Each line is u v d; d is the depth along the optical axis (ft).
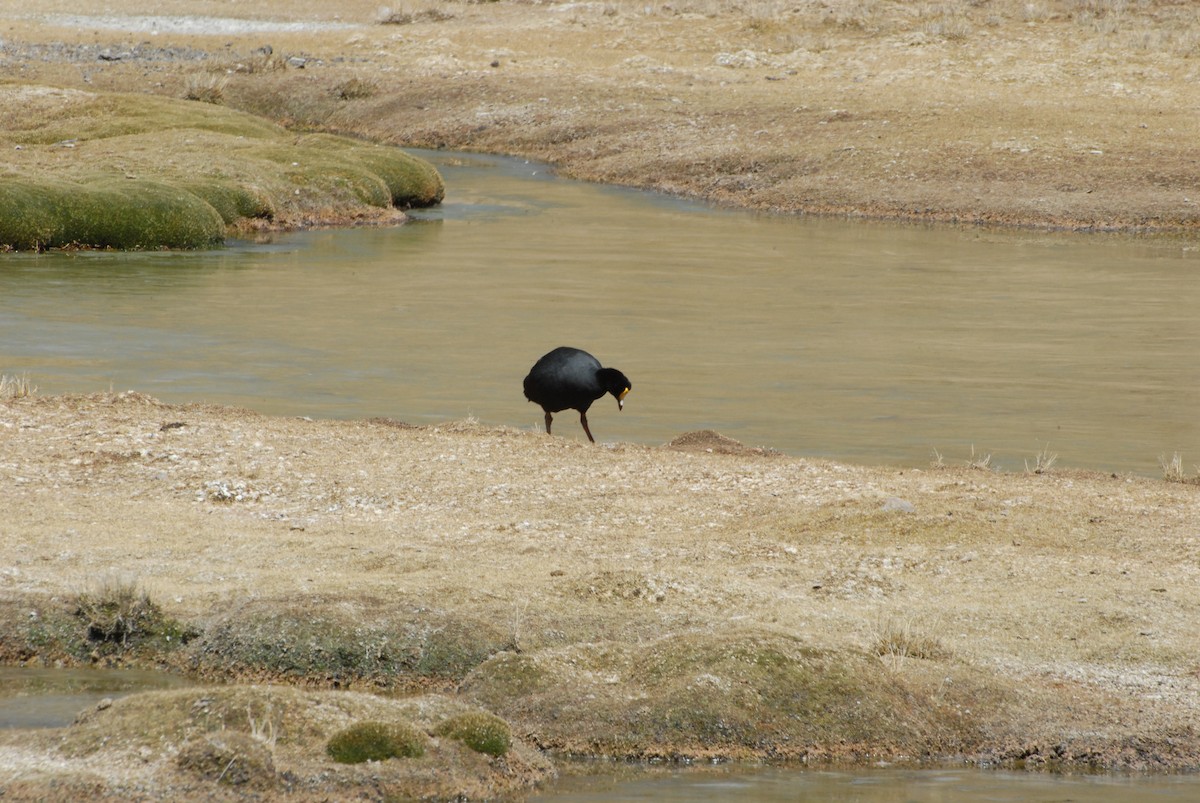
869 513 76.07
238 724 45.06
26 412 92.84
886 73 322.96
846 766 49.65
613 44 365.81
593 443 95.04
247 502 76.95
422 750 45.16
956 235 220.43
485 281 171.83
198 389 112.68
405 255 191.31
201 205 197.88
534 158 290.35
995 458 98.22
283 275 173.06
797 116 286.05
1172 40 337.11
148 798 40.63
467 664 55.77
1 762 42.68
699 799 44.86
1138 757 50.93
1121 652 59.41
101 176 206.59
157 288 160.86
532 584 63.31
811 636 56.95
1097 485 87.56
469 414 107.55
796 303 161.79
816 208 243.81
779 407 112.98
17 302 148.87
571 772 47.62
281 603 58.18
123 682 53.93
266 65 349.41
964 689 54.39
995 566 69.36
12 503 73.46
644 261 190.19
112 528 70.08
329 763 43.88
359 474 82.79
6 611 57.82
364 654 55.83
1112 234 224.94
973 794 46.16
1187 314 158.71
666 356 131.95
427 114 316.81
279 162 235.20
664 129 288.30
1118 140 260.42
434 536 71.67
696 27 374.43
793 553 70.54
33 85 285.02
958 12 364.17
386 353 129.90
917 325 149.69
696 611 61.62
